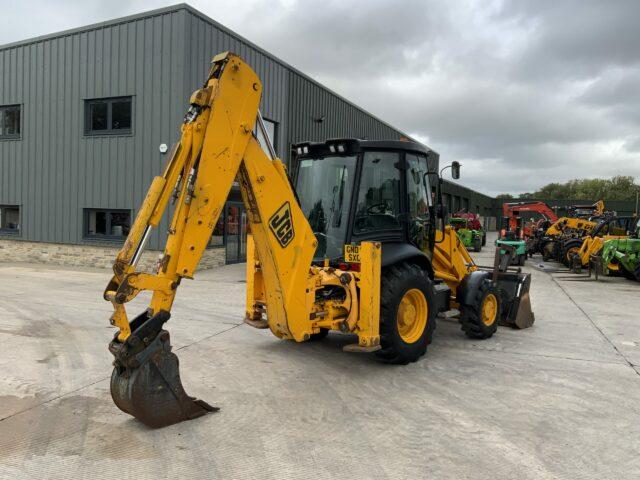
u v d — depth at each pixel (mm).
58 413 4004
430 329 5676
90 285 10617
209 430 3760
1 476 3055
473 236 25578
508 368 5488
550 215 24047
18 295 9281
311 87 18344
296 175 5930
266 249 4457
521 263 18625
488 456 3465
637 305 9836
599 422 4094
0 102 15008
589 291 11852
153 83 12938
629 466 3379
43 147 14469
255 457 3371
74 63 13875
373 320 4961
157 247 12359
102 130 13766
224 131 3830
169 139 12891
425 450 3531
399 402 4426
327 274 5016
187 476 3107
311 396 4516
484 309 6734
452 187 42719
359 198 5391
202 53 13172
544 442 3707
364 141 5383
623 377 5242
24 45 14516
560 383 5023
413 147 5879
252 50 14914
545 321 8094
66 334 6473
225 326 7164
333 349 6066
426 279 5633
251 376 5027
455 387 4852
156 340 3672
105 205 13758
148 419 3660
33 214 14758
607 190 91812
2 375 4887
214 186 3797
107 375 4926
